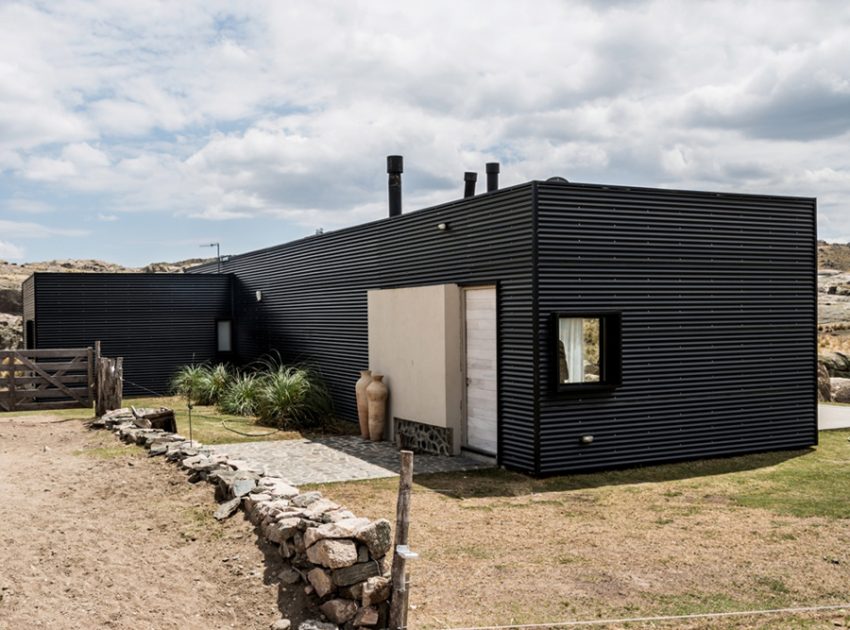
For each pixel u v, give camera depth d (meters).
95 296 17.94
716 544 6.25
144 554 5.70
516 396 9.19
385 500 7.72
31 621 4.54
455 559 5.89
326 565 4.66
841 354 18.91
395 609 4.48
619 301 9.30
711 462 9.76
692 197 9.80
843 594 5.08
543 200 8.83
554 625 4.62
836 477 8.87
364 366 13.05
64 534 6.07
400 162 14.64
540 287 8.80
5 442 9.77
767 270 10.38
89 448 9.34
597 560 5.85
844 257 92.06
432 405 10.61
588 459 9.13
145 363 18.42
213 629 4.56
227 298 19.38
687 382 9.77
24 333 20.47
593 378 9.27
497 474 9.06
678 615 4.75
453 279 10.55
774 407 10.45
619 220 9.29
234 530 6.00
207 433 12.18
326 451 10.73
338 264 14.05
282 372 14.25
